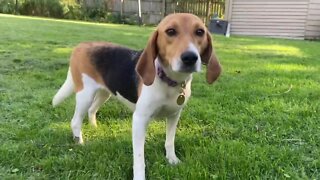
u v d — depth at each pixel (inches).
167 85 25.3
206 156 29.0
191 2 212.1
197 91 49.4
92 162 27.9
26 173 26.5
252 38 141.9
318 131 35.3
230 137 34.4
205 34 24.9
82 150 30.2
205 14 210.4
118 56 30.1
